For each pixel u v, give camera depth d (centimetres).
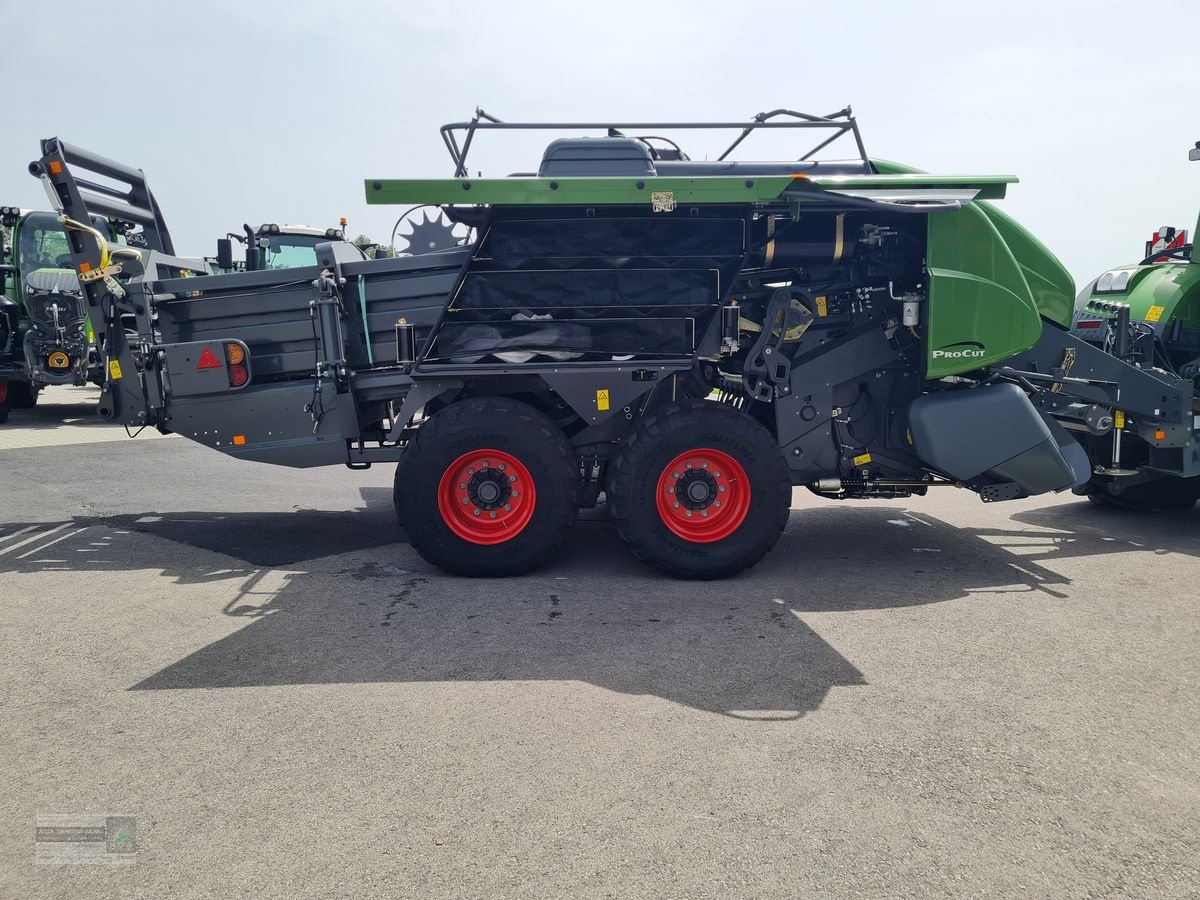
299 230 1251
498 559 510
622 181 482
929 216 519
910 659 388
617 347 517
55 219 1337
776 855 242
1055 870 237
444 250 597
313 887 229
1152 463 651
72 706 336
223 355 552
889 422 566
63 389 1852
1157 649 402
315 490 818
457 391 541
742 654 393
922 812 264
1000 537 630
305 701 341
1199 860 242
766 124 557
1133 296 709
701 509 514
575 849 245
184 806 267
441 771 287
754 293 545
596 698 344
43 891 228
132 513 701
